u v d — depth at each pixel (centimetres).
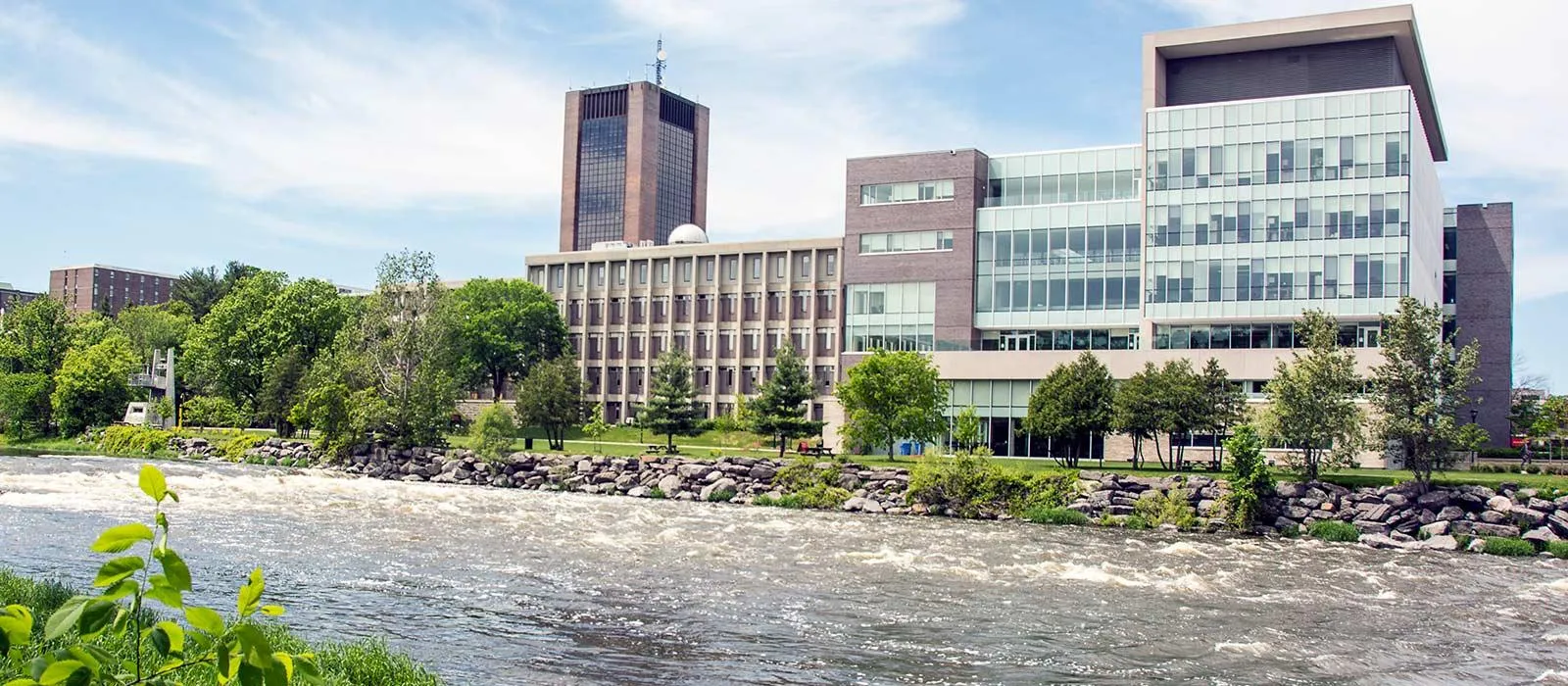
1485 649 2603
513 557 3638
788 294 12481
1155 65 8644
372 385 8462
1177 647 2511
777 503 6506
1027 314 8931
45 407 10906
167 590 648
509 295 12938
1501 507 5269
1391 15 8062
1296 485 5644
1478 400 5703
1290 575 3838
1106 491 5900
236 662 664
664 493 6950
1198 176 8338
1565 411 9219
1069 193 9025
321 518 4572
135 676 668
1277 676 2267
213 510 4722
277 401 10181
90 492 5284
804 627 2630
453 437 9488
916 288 9275
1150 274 8400
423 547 3800
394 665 1986
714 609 2830
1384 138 7844
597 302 13888
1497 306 9750
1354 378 5872
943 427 7619
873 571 3553
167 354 11494
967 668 2266
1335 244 7912
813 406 12219
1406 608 3181
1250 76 8694
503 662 2211
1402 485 5506
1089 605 3027
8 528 3844
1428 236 8731
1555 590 3681
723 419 10706
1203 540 5072
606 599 2922
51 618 627
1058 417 6900
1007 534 5019
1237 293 8150
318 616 2588
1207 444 7844
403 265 8900
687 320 13238
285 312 11212
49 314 12000
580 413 9119
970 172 9169
